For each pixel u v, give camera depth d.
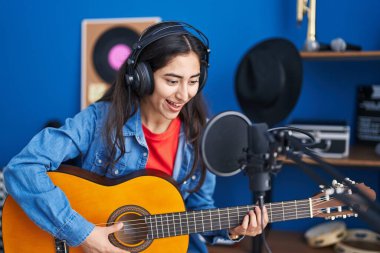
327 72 2.20
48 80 2.55
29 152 1.28
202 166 1.43
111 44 2.42
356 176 2.21
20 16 2.53
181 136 1.45
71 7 2.46
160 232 1.35
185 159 1.46
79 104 2.52
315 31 2.05
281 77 1.80
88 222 1.29
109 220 1.35
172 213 1.34
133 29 2.38
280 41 1.85
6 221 1.34
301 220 2.31
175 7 2.33
